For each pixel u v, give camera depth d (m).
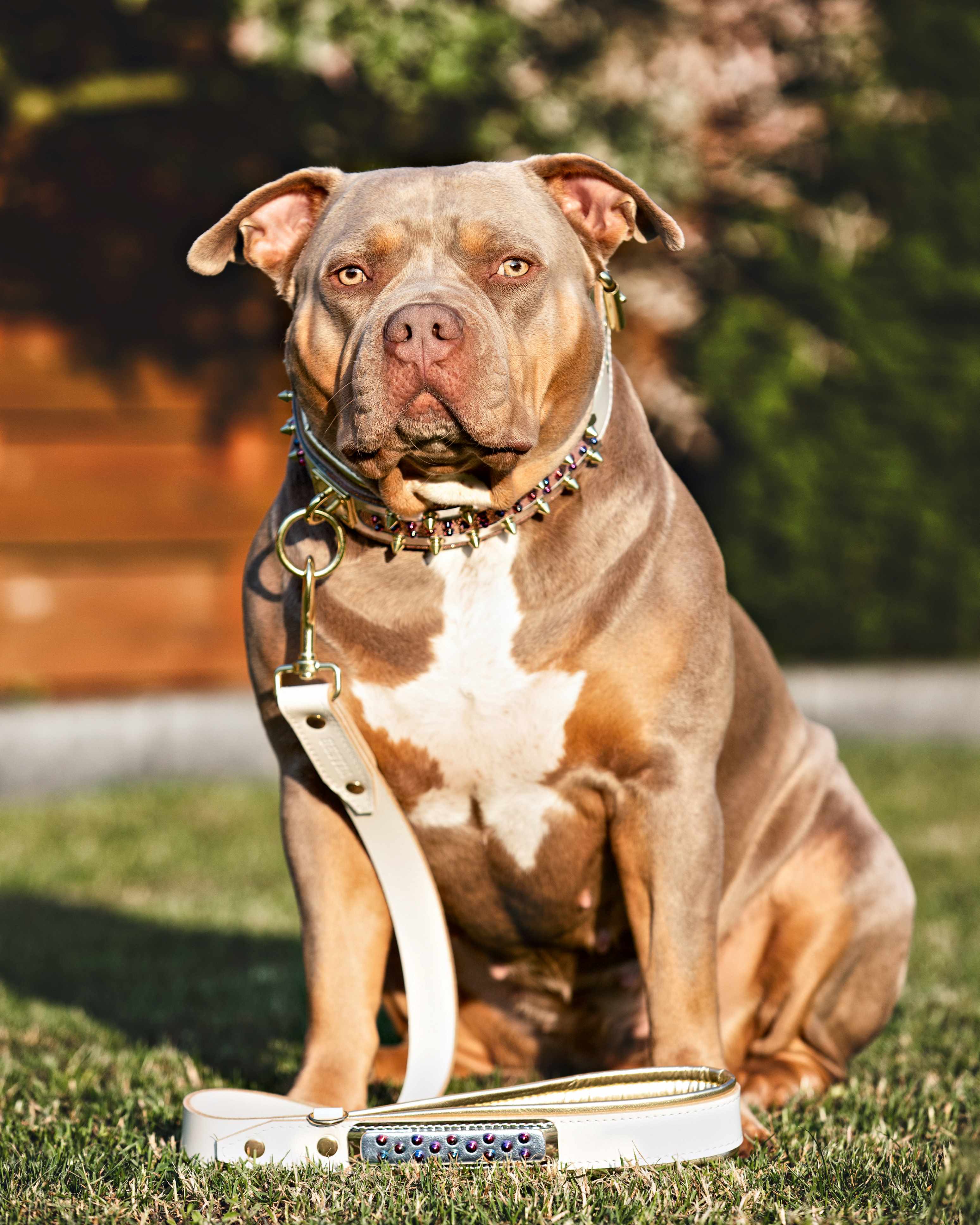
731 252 12.26
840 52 12.12
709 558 3.09
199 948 5.62
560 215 3.07
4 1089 3.48
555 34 10.87
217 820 8.64
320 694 2.88
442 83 10.15
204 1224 2.43
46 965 5.32
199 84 11.16
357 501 2.96
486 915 3.27
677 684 2.96
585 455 2.95
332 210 3.06
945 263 12.38
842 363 12.26
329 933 3.05
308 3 10.16
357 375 2.78
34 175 11.50
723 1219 2.43
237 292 11.90
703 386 11.83
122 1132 2.99
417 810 3.08
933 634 12.29
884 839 3.70
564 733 2.94
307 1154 2.69
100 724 10.20
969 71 12.30
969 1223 2.39
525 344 2.88
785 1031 3.60
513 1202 2.47
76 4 11.18
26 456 11.45
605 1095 2.84
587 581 2.91
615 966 3.41
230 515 11.91
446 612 2.93
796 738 3.69
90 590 11.56
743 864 3.54
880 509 12.05
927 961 5.15
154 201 11.73
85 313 11.61
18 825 8.55
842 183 12.52
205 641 11.84
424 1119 2.67
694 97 11.30
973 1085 3.42
